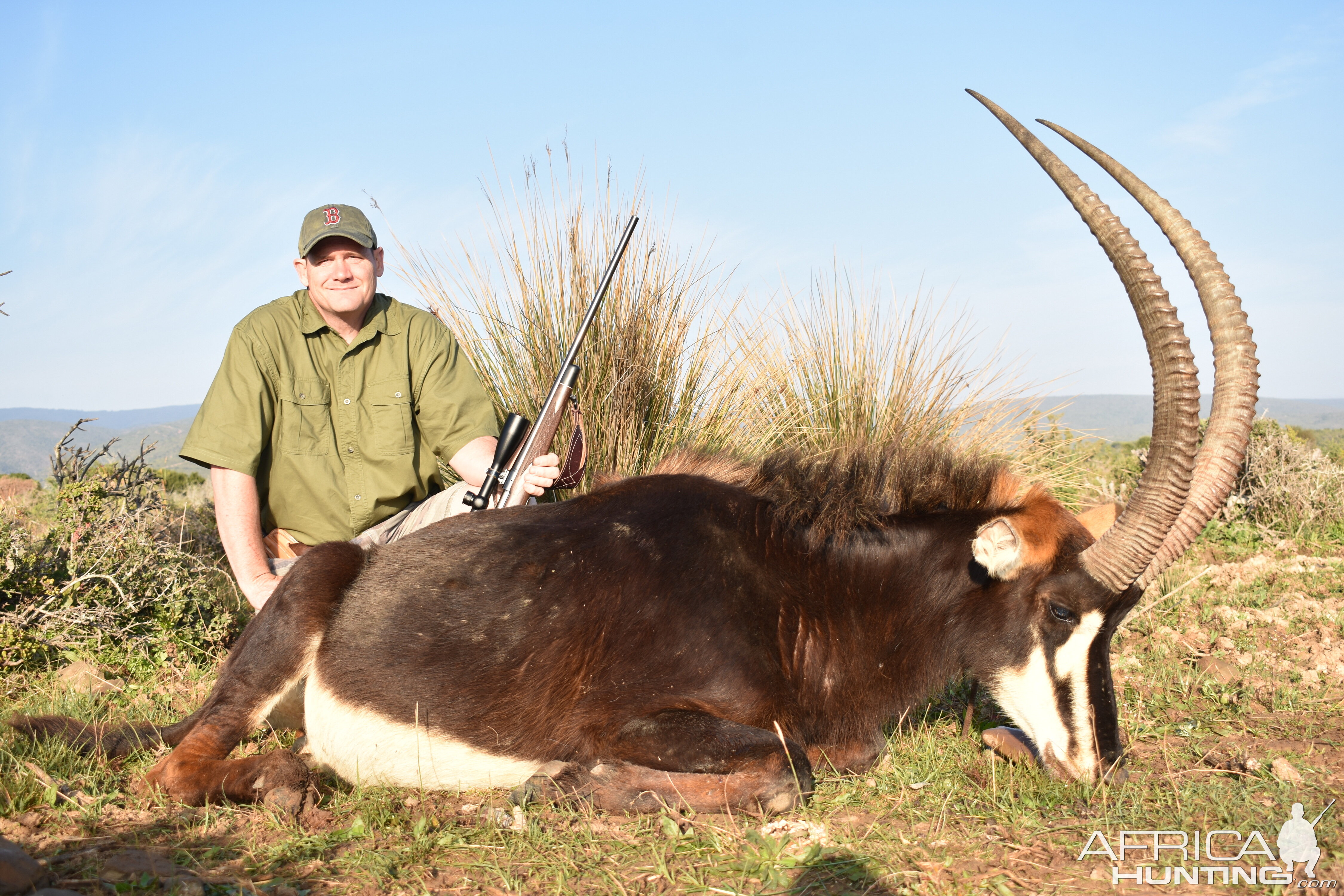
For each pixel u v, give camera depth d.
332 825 2.86
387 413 4.34
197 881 2.37
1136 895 2.46
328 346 4.29
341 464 4.31
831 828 2.85
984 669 3.32
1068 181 2.96
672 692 3.03
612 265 4.28
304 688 3.34
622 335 6.33
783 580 3.29
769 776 2.86
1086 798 3.07
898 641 3.36
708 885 2.48
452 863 2.62
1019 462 7.29
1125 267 2.88
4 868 2.20
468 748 3.09
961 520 3.40
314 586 3.18
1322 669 4.53
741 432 6.92
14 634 4.48
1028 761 3.30
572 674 3.09
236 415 4.02
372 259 4.25
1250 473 9.48
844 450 3.58
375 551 3.36
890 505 3.45
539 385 6.23
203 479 11.73
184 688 4.41
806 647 3.30
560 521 3.32
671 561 3.15
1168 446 2.87
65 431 5.62
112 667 4.61
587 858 2.63
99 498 5.23
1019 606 3.23
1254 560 7.46
